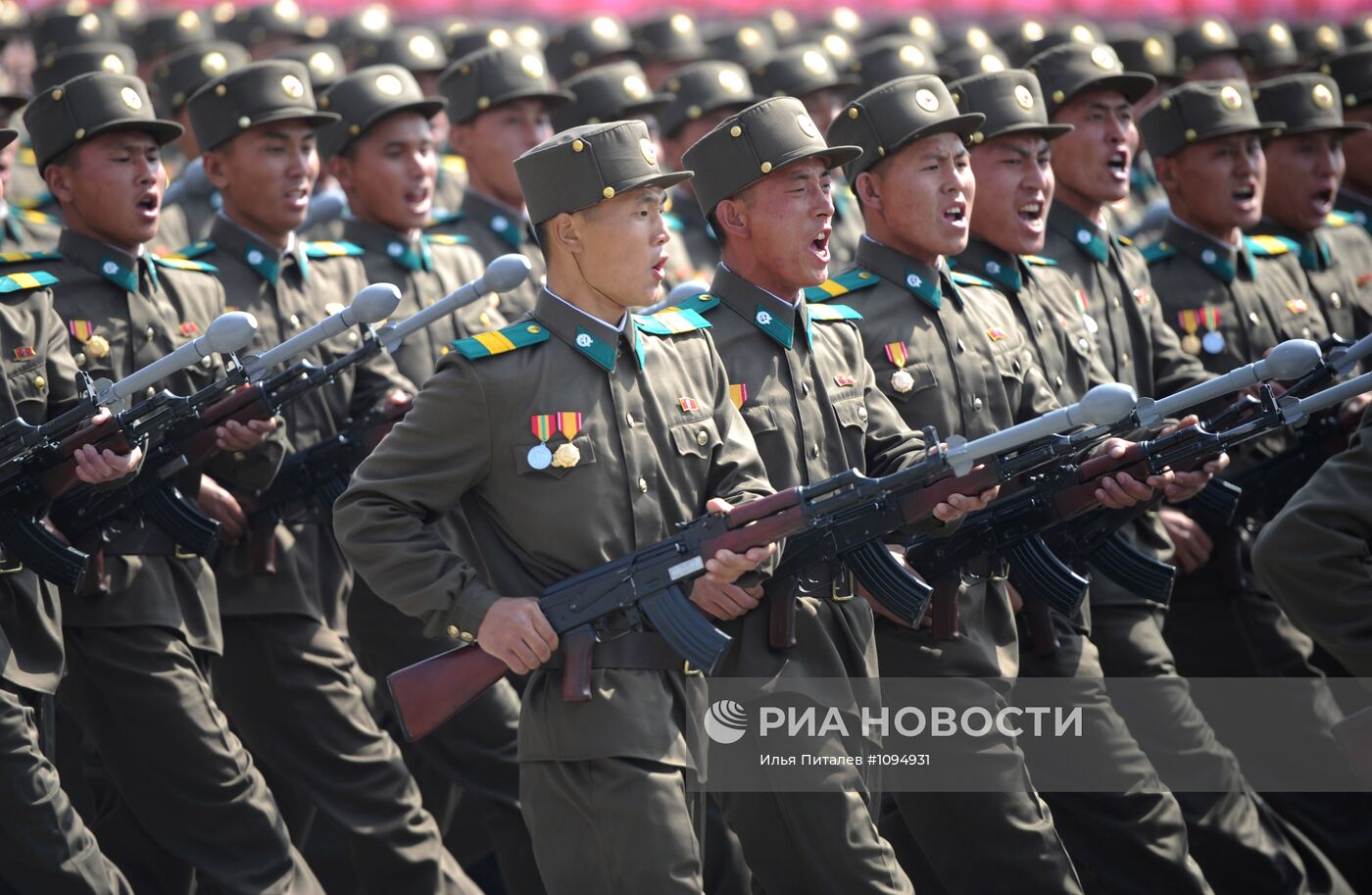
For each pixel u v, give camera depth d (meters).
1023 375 27.70
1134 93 32.28
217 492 28.98
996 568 25.67
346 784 29.19
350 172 34.31
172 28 50.53
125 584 26.84
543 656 20.97
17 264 27.34
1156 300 32.88
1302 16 72.50
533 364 21.75
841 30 58.97
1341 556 21.14
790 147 23.94
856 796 23.00
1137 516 28.12
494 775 29.78
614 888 20.98
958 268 29.31
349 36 51.66
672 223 41.25
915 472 21.47
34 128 28.03
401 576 21.33
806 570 23.02
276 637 29.28
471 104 38.00
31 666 25.20
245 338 23.19
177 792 27.17
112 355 27.70
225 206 31.30
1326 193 37.47
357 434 29.83
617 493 21.72
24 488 24.84
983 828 25.38
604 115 42.16
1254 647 32.56
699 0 70.44
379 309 23.42
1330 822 32.12
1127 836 27.28
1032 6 73.62
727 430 22.84
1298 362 20.56
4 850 24.50
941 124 26.33
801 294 24.73
